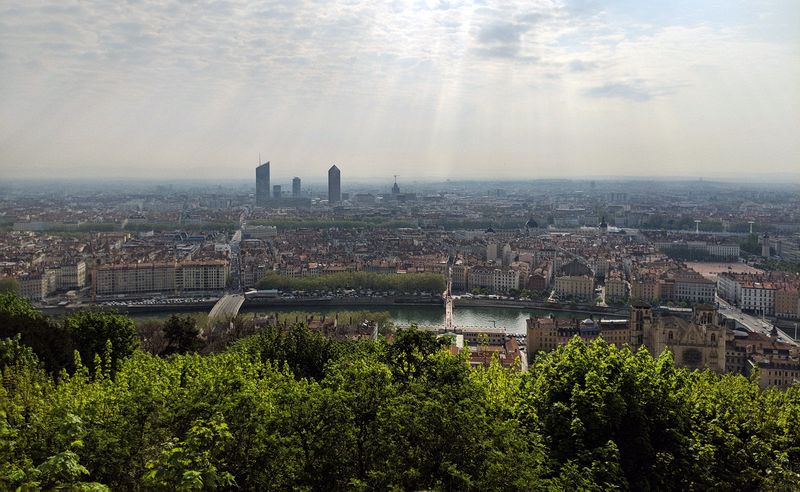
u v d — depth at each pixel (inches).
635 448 6373.0
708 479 6117.1
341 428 5369.1
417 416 5329.7
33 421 5393.7
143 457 5118.1
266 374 7746.1
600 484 5541.3
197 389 5807.1
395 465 5093.5
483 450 5157.5
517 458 5177.2
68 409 5492.1
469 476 4842.5
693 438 6525.6
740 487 6245.1
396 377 6939.0
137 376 6830.7
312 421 5457.7
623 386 6712.6
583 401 6397.6
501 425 5487.2
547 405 6845.5
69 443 4916.3
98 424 5329.7
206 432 4751.5
